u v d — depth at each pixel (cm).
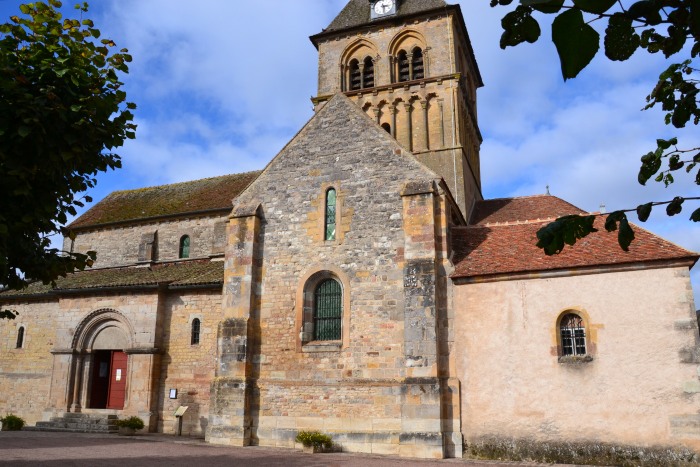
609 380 1734
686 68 501
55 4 1056
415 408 1842
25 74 988
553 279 1864
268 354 2094
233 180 3409
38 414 2866
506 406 1808
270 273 2173
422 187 2038
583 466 1652
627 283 1791
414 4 3294
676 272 1752
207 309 2598
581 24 307
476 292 1931
